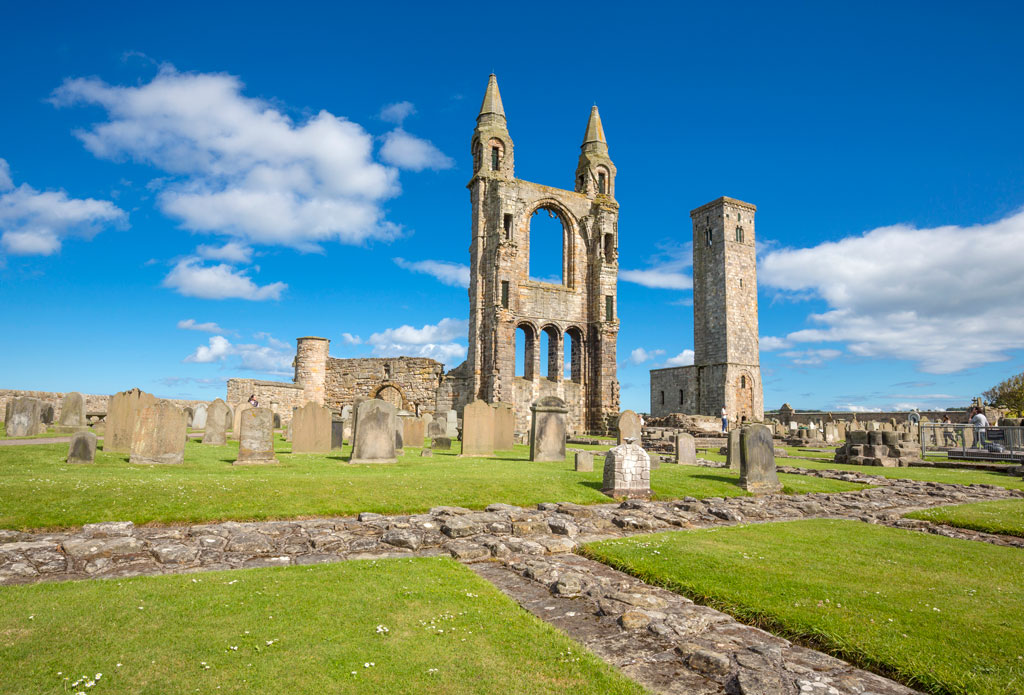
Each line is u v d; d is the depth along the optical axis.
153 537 8.77
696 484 16.20
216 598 6.45
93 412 31.44
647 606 6.75
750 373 61.59
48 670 4.60
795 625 6.11
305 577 7.39
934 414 52.75
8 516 9.09
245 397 40.81
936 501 16.00
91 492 10.40
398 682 4.66
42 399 29.98
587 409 48.91
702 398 62.97
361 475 14.16
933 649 5.46
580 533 10.77
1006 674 4.94
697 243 65.50
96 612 5.89
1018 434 27.78
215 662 4.89
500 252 44.50
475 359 45.22
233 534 9.21
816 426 42.97
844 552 9.57
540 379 47.25
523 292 46.91
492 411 22.80
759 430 16.33
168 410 14.99
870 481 19.11
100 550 7.94
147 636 5.36
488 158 47.72
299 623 5.83
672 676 5.02
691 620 6.29
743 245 63.09
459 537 9.98
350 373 46.56
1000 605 6.84
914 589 7.45
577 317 49.22
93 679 4.49
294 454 20.25
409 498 12.23
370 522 10.38
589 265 50.22
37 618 5.67
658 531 11.33
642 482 14.48
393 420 18.48
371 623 5.91
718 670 5.04
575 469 17.72
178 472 13.43
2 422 27.72
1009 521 12.34
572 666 5.03
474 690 4.55
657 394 69.31
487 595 6.98
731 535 10.82
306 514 10.82
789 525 12.10
